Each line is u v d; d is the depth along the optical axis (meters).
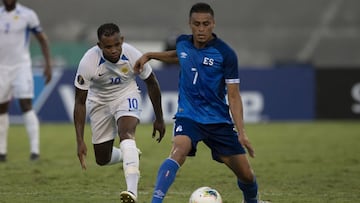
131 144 25.55
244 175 23.89
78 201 27.73
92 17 110.88
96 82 26.95
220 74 23.36
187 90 23.66
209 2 112.25
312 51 112.94
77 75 26.08
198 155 44.38
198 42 23.50
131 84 27.59
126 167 24.91
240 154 23.62
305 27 113.56
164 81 67.25
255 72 70.06
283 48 112.69
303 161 41.72
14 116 66.44
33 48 97.25
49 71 42.94
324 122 70.62
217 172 36.31
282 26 113.19
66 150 47.38
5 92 41.19
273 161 41.59
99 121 27.89
